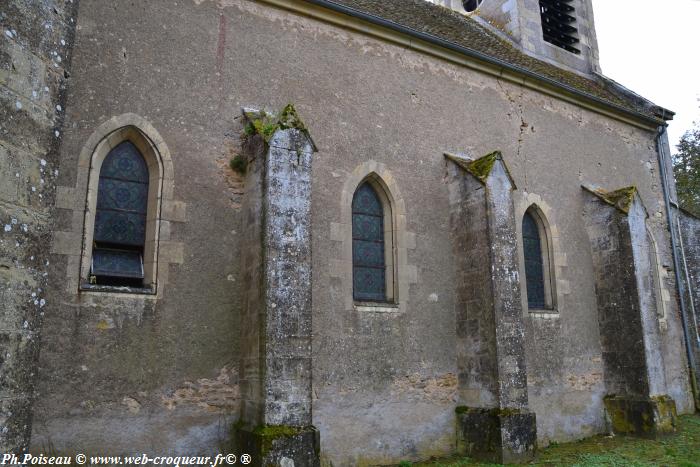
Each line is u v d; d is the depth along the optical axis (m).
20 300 4.38
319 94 8.98
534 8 15.38
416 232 9.45
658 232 13.65
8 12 4.48
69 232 6.68
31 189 4.57
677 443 9.85
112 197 7.30
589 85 14.91
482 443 8.55
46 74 4.82
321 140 8.82
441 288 9.46
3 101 4.36
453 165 9.92
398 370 8.72
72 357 6.44
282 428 6.61
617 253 11.33
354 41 9.60
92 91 7.16
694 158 23.25
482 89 11.05
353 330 8.44
